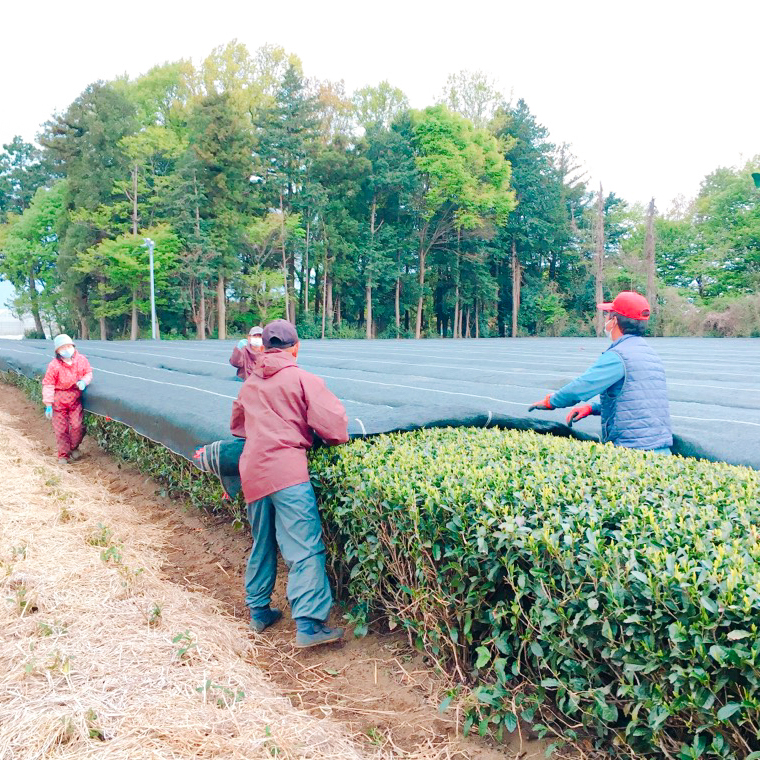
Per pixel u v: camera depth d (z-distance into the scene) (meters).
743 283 49.31
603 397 4.58
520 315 55.62
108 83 47.75
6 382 16.17
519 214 54.41
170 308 44.50
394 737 2.89
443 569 3.01
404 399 8.38
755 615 1.91
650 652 2.13
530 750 2.72
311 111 44.28
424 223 50.28
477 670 3.03
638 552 2.32
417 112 47.94
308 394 3.62
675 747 2.17
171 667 3.10
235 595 4.51
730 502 2.82
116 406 7.78
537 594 2.57
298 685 3.36
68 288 42.88
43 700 2.73
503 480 3.12
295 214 44.44
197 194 41.25
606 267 55.81
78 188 42.81
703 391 9.47
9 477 6.46
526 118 56.97
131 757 2.39
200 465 4.28
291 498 3.57
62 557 4.45
